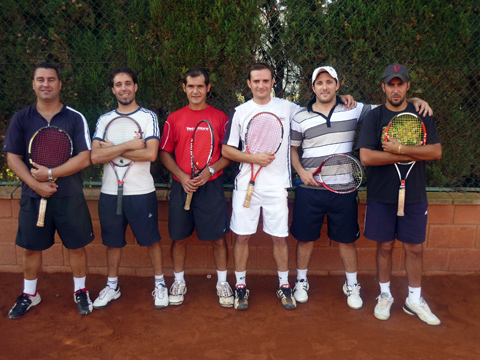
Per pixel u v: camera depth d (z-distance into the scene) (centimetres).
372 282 365
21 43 372
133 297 345
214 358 266
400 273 376
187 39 345
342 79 358
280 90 368
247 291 329
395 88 287
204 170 307
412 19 343
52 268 385
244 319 311
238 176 318
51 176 290
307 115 314
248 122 309
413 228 298
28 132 299
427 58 349
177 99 359
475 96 362
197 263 381
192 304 334
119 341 285
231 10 340
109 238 317
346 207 315
